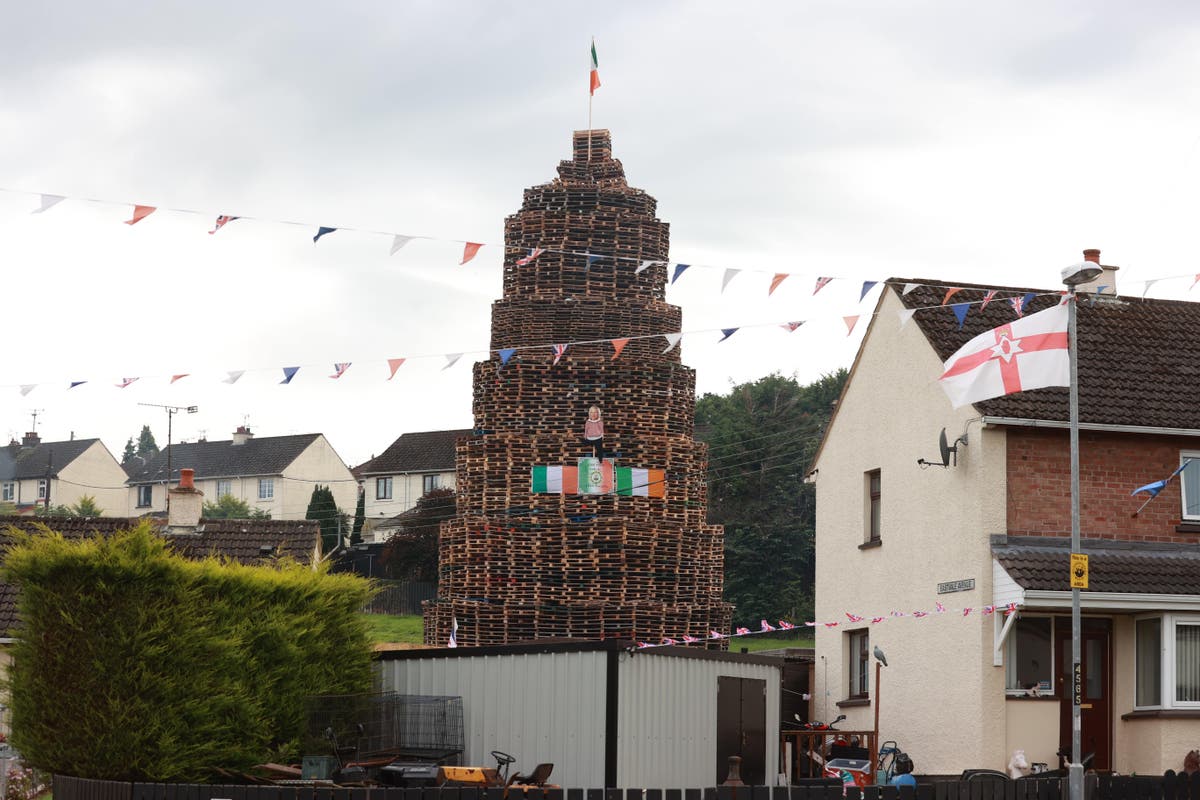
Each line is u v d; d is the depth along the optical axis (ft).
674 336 80.18
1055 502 88.58
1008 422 87.10
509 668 79.71
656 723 78.18
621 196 175.63
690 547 168.04
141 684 74.69
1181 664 84.84
